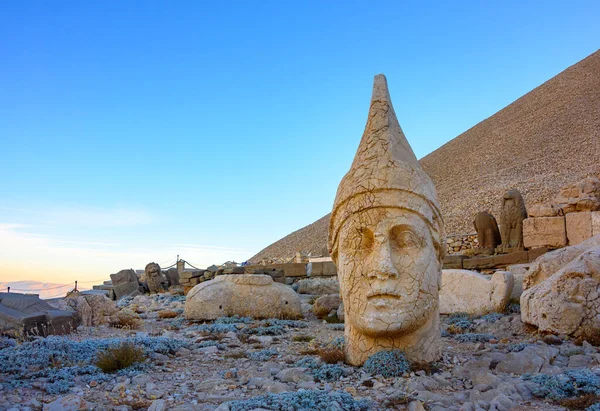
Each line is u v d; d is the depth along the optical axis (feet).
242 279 40.14
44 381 19.54
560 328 25.90
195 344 27.84
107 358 21.74
